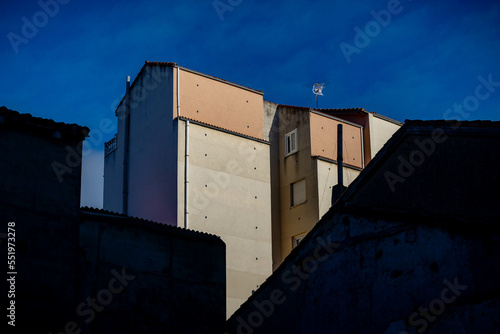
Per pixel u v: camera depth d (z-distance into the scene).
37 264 17.80
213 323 21.67
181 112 37.41
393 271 17.08
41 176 18.44
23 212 17.88
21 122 18.30
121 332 19.61
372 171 18.45
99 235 20.08
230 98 39.62
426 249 16.50
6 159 17.94
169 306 20.91
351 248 18.33
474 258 15.48
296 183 40.47
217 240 22.80
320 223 19.47
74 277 18.38
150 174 37.50
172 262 21.45
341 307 18.11
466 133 16.56
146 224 21.28
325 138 40.81
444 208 16.52
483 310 15.01
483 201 15.79
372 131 42.91
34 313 17.44
